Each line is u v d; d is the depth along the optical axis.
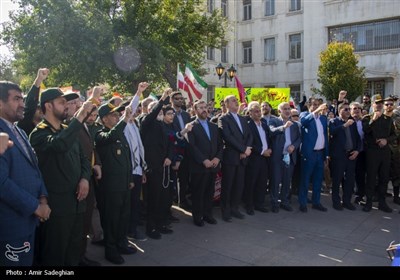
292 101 10.18
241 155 6.05
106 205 4.28
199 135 5.70
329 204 7.21
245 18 26.94
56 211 3.30
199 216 5.73
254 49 26.31
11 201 2.69
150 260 4.39
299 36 24.44
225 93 10.41
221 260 4.43
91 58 11.63
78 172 3.48
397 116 7.29
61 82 12.47
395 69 20.22
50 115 3.45
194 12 15.91
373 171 6.70
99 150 4.33
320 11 22.62
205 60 24.55
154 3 13.32
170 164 5.45
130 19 12.73
